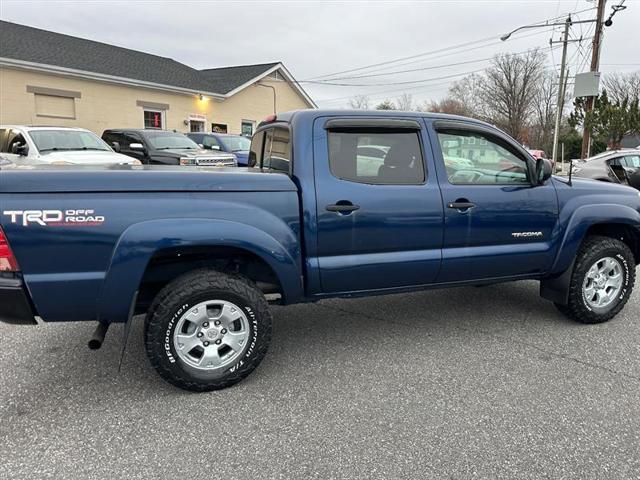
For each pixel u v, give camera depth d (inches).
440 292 203.8
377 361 138.9
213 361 121.3
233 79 914.1
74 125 664.4
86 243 106.7
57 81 637.3
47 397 119.2
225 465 94.0
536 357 141.0
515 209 149.6
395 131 137.2
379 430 105.1
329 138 130.3
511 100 2187.5
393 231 135.0
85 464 94.1
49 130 382.0
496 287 210.8
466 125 146.9
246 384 125.6
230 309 120.5
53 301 107.3
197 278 117.4
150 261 118.9
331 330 162.9
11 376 129.6
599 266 164.4
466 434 103.5
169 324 115.0
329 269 130.0
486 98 2299.5
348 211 129.1
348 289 136.6
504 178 152.1
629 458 95.7
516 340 153.7
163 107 775.1
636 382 126.0
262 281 136.5
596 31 824.9
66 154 354.6
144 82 728.3
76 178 106.0
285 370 133.5
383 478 90.3
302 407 114.6
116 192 108.5
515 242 152.1
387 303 190.2
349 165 131.7
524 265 155.2
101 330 115.8
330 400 117.6
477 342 152.2
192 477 90.7
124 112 721.6
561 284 164.1
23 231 103.0
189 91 793.6
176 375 117.0
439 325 167.0
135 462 94.8
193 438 102.6
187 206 113.1
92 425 107.2
